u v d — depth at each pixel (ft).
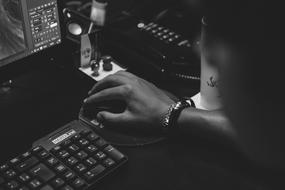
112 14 4.04
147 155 2.83
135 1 4.10
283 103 1.34
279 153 1.50
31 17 3.10
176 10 3.93
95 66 3.53
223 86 1.42
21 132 2.97
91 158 2.68
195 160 2.80
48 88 3.40
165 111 2.98
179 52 3.53
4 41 2.98
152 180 2.65
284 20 1.23
